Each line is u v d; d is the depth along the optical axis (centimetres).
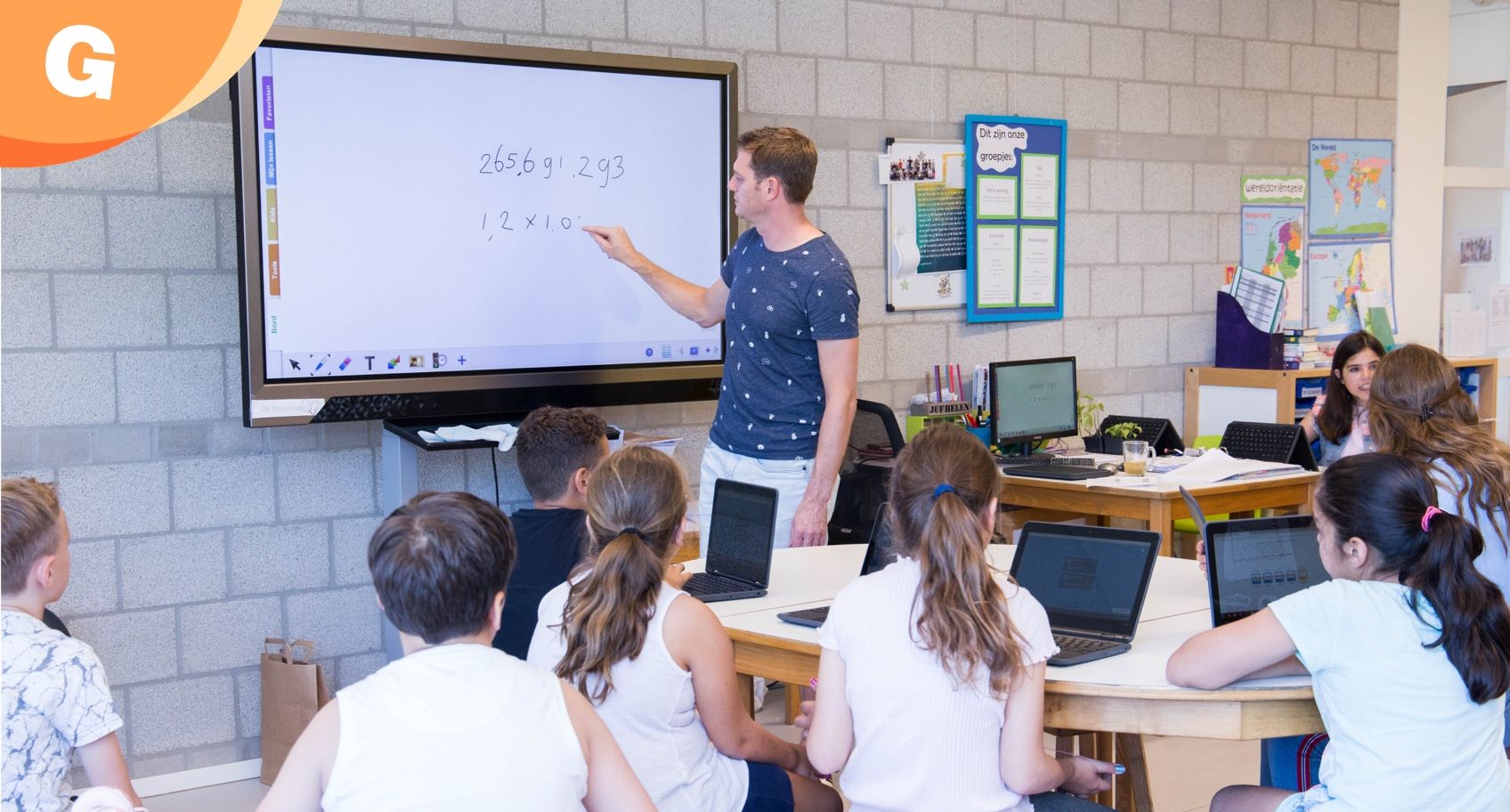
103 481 343
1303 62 570
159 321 348
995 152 488
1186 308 548
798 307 310
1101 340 527
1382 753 181
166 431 351
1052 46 502
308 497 372
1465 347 625
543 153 377
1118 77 520
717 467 329
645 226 396
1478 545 186
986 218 489
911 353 478
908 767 180
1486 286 632
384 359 357
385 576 137
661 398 403
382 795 128
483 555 138
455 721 132
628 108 389
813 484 311
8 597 189
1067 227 511
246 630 365
